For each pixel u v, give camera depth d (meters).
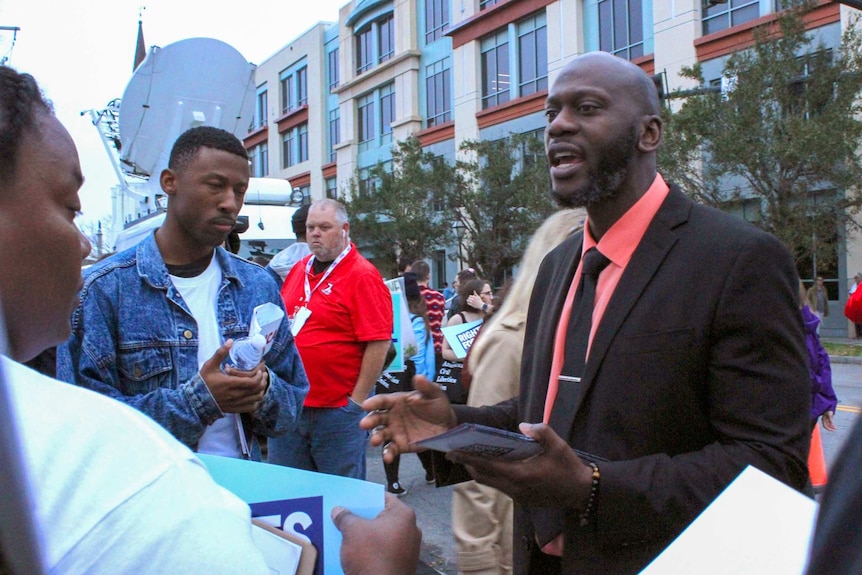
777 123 15.13
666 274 1.49
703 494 1.35
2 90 0.90
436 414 1.61
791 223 15.68
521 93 26.06
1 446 0.47
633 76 1.60
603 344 1.50
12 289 0.91
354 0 34.16
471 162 23.44
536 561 1.71
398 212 23.50
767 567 1.02
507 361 2.49
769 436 1.37
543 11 25.05
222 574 0.75
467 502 2.54
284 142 41.47
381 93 32.97
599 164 1.56
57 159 0.94
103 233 9.85
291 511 1.55
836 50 16.94
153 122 6.95
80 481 0.69
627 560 1.44
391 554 1.25
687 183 16.25
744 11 19.47
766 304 1.40
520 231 21.56
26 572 0.47
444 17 29.47
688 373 1.44
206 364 2.03
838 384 11.68
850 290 16.97
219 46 7.08
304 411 3.68
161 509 0.73
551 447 1.31
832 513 0.58
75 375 2.07
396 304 4.97
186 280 2.31
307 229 3.79
